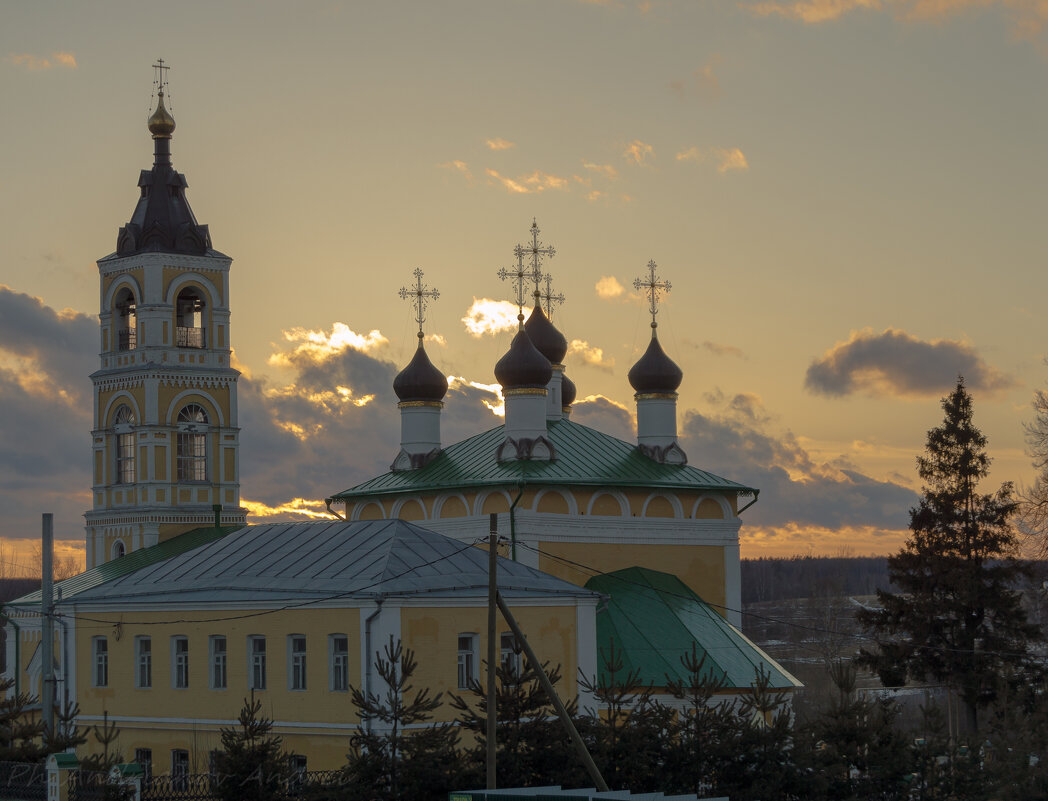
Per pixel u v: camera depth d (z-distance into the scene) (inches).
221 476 4653.1
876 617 4547.2
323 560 3321.9
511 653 3201.3
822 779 2726.4
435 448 4190.5
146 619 3513.8
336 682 3085.6
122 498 4608.8
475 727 2645.2
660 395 4141.2
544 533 3750.0
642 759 2657.5
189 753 3366.1
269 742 2591.0
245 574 3420.3
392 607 3014.3
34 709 4183.1
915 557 4485.7
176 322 4653.1
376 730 2970.0
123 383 4621.1
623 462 4025.6
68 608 3720.5
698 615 3732.8
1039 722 3132.4
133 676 3531.0
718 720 2741.1
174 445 4581.7
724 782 2706.7
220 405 4665.4
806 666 7317.9
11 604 4050.2
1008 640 4394.7
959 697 4394.7
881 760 2834.6
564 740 2657.5
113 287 4677.7
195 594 3422.7
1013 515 4490.7
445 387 4217.5
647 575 3855.8
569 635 3292.3
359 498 4141.2
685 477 4018.2
